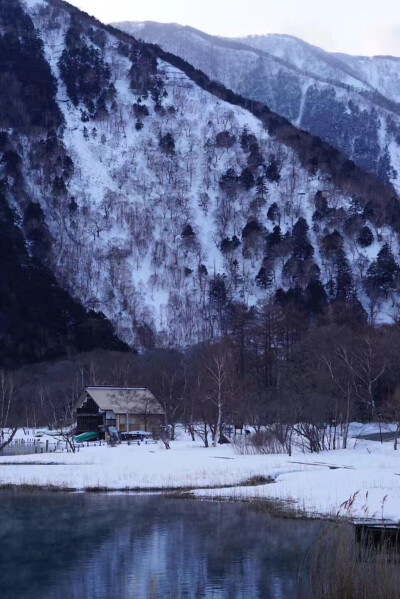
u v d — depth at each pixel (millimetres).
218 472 50906
